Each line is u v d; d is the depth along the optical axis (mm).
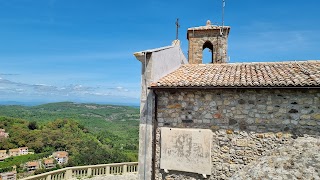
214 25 16328
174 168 8883
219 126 8609
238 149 8320
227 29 15875
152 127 9320
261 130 8188
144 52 9469
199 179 8656
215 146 8578
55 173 13578
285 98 8078
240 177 7121
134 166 17125
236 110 8484
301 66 10180
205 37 16172
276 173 6637
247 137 8289
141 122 9484
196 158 8672
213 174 8500
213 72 10461
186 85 8719
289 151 7352
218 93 8711
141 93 9594
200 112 8852
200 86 8586
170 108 9203
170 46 11398
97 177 15375
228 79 8961
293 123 7930
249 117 8336
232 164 8328
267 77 8781
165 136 9086
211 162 8547
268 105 8203
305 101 7898
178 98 9141
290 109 8008
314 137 7691
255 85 8039
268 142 8070
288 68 10031
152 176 9164
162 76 10375
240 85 8188
